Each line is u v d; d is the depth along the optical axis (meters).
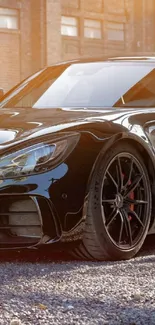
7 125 3.52
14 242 3.30
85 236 3.38
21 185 3.24
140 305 2.48
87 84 4.16
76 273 3.11
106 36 25.44
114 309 2.42
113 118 3.57
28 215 3.29
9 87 23.06
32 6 23.64
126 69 4.23
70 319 2.29
